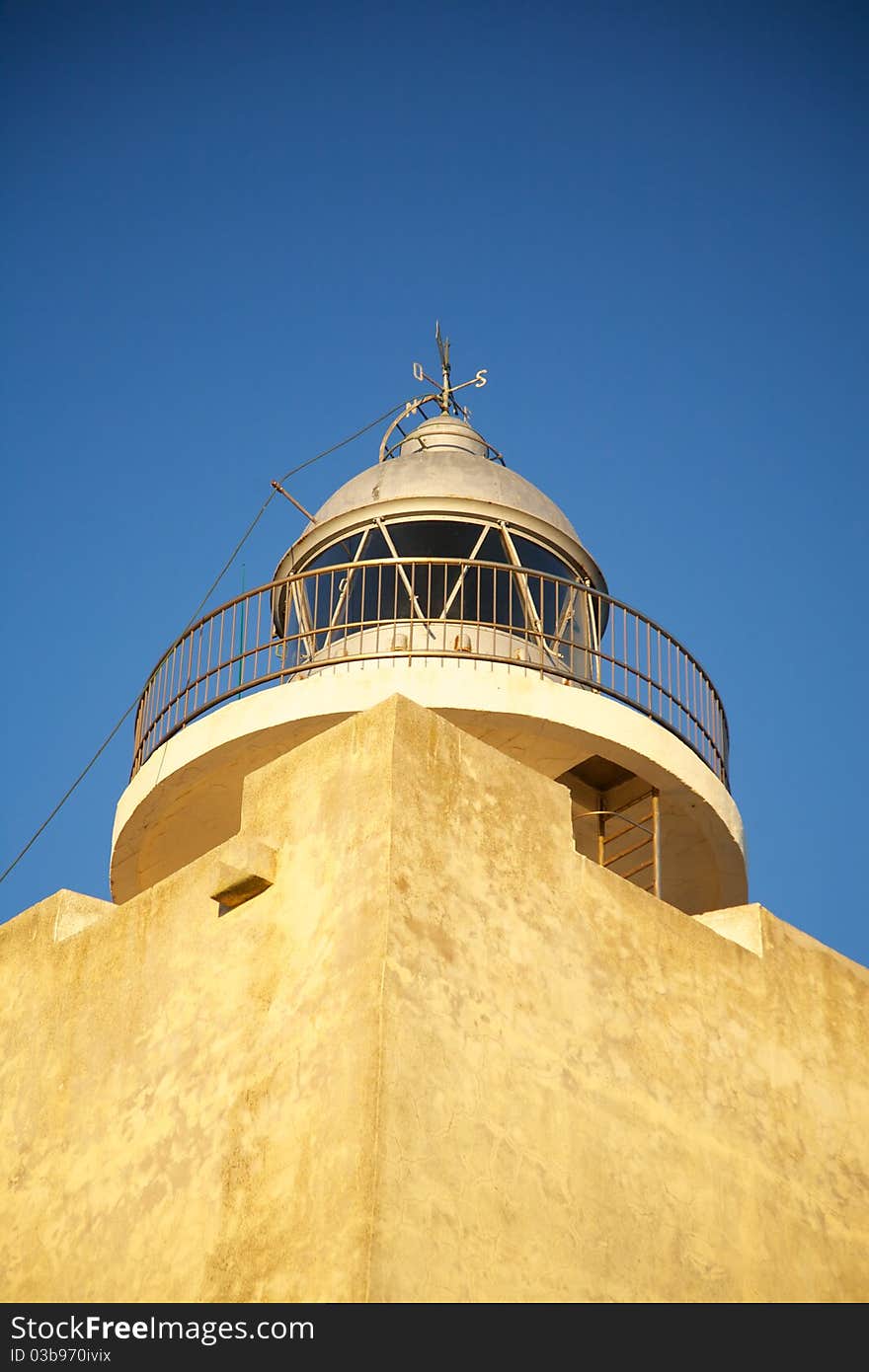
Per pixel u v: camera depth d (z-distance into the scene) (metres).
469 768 14.74
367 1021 12.97
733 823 20.97
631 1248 13.85
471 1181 12.91
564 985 14.53
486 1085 13.40
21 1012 16.61
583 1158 13.87
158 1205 13.91
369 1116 12.55
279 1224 12.77
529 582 22.22
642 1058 14.88
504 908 14.37
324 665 20.16
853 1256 15.66
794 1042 16.50
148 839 21.22
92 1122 15.07
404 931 13.43
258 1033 13.88
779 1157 15.62
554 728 19.78
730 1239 14.73
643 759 20.17
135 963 15.65
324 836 14.36
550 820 15.28
